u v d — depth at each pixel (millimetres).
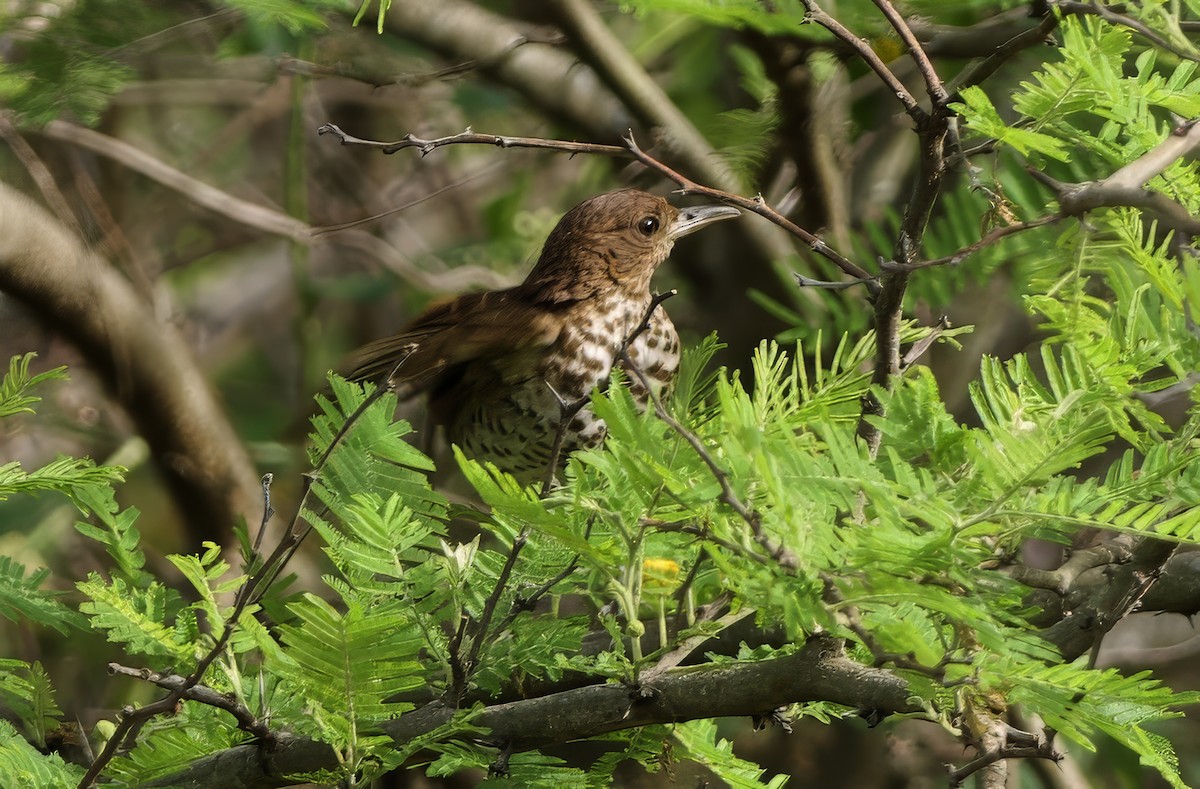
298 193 12984
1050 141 4477
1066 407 4387
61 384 11648
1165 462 3998
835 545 3760
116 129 13703
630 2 8219
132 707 5289
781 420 4398
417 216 15641
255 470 12180
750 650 5344
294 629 4438
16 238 9242
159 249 14664
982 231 5234
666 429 4281
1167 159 4527
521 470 9172
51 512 10969
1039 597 5582
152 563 11352
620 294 9219
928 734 11234
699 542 4312
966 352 10797
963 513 3953
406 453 4898
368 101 14195
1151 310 4742
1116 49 4828
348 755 4828
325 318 15375
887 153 11977
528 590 5035
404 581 4832
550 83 11445
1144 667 11750
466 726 4773
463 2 11188
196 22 9609
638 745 5141
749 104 11672
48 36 9445
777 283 11320
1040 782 9203
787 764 11250
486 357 8984
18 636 10125
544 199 15289
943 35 8438
